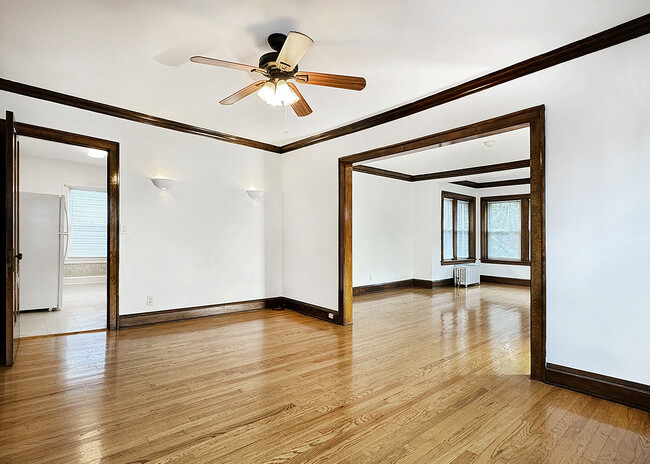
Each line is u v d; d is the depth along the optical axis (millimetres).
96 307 5312
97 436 1939
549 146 2674
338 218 4531
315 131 4668
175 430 2010
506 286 8117
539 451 1838
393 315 5051
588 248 2492
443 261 8031
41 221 4988
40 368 2908
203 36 2482
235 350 3420
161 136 4320
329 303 4629
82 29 2400
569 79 2580
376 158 4145
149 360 3119
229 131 4695
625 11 2166
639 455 1804
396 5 2123
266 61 2523
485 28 2365
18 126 3348
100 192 7727
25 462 1707
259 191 5082
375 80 3125
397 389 2580
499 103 2977
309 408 2287
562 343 2609
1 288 3221
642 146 2283
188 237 4551
